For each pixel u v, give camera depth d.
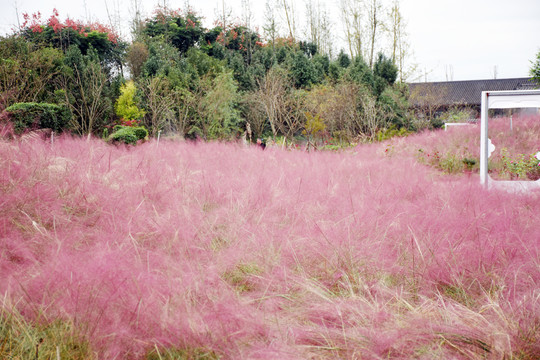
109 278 2.45
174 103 19.12
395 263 3.29
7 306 2.27
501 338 2.20
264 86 21.16
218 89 19.97
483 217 4.14
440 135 13.76
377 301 2.75
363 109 19.75
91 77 18.38
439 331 2.27
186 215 3.95
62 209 3.92
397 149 12.68
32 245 3.13
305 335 2.29
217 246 3.58
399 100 25.27
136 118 19.48
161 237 3.51
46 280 2.49
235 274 3.10
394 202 4.84
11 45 18.38
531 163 7.32
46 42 27.36
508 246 3.39
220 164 7.59
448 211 4.36
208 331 2.19
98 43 29.09
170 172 5.62
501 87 40.28
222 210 4.42
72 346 2.09
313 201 4.94
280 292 2.88
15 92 15.43
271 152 10.20
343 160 8.86
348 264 3.23
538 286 2.83
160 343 2.10
